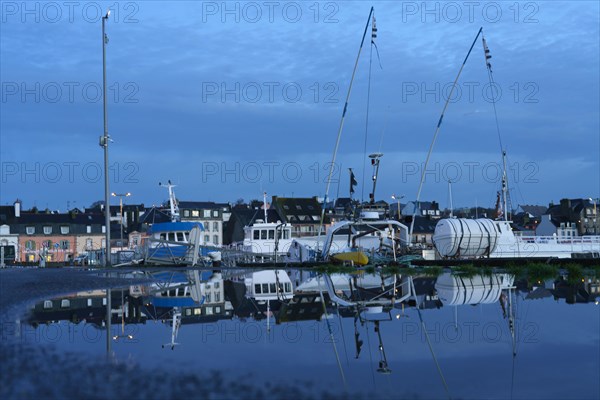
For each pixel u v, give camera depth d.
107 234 41.69
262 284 23.45
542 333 9.50
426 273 29.97
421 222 147.25
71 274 30.98
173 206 62.47
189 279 26.70
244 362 7.11
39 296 16.67
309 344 8.59
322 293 18.61
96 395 5.35
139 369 6.60
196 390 5.59
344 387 5.85
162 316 12.41
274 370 6.63
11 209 125.38
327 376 6.36
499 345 8.41
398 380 6.21
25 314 12.34
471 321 11.05
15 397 5.27
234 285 22.75
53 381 5.93
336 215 134.75
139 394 5.41
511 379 6.29
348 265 39.66
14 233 121.62
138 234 125.94
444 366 6.96
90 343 8.51
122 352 7.74
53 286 20.52
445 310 12.98
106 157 41.09
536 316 11.66
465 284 21.36
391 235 47.28
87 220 128.75
